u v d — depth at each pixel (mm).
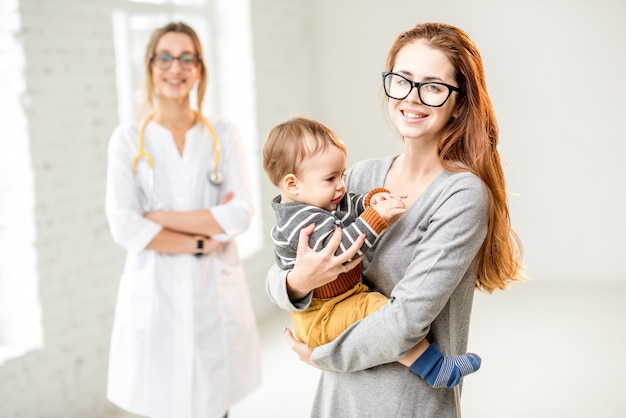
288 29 4953
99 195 3115
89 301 3078
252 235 4539
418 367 1339
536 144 5172
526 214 5266
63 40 2912
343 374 1454
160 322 2420
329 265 1309
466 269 1305
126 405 2428
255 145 4438
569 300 4719
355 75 5391
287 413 3135
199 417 2451
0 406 2689
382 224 1327
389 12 5266
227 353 2541
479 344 3926
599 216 5121
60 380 2945
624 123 4973
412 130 1375
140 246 2396
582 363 3582
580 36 4961
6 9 2715
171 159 2504
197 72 2551
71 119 2959
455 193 1329
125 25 3525
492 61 5164
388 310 1281
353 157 5492
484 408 3127
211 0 4344
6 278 2857
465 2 5141
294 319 1455
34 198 2793
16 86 2746
